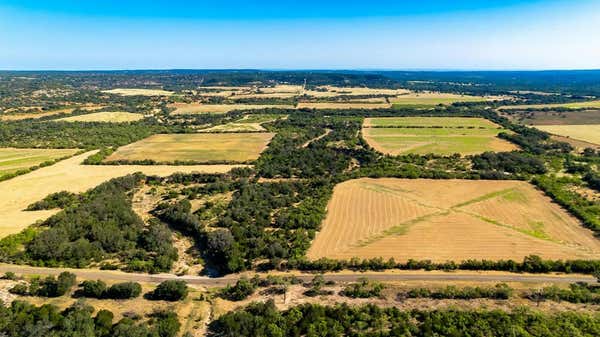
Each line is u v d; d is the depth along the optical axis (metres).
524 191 143.62
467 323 71.19
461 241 106.12
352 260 95.31
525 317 72.50
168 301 81.25
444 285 85.62
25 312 71.69
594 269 90.06
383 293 83.31
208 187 151.75
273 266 95.62
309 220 116.88
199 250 108.50
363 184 154.25
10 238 104.25
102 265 98.19
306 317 72.75
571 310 75.69
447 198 138.12
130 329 66.56
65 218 115.75
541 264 91.25
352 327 71.56
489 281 87.38
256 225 117.38
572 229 112.75
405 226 116.06
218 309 78.25
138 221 120.81
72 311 72.88
